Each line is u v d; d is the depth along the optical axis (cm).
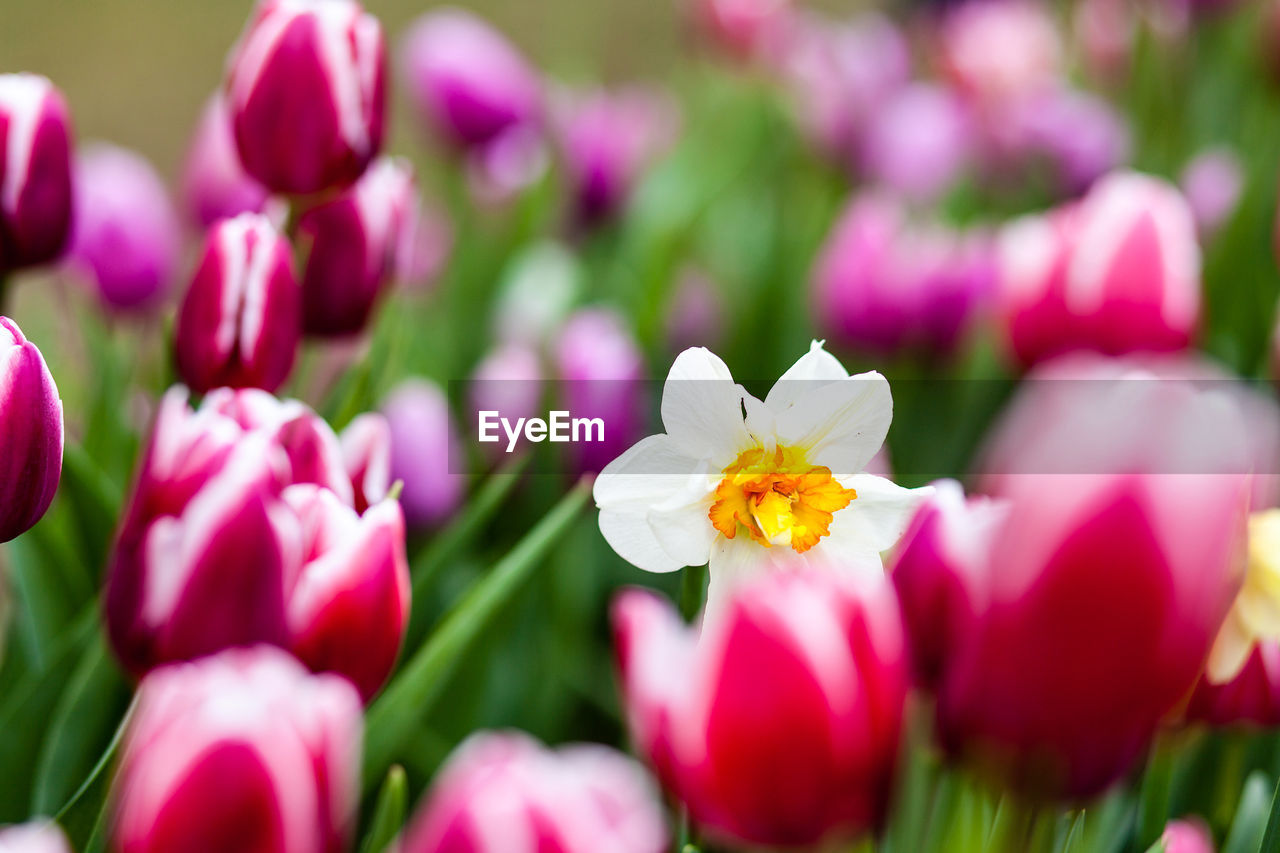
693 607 69
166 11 427
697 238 187
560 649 109
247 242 80
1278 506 71
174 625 68
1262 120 196
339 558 69
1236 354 138
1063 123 201
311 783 60
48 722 81
